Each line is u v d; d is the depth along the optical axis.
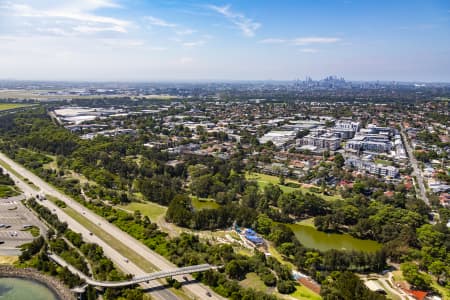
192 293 182.12
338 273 197.00
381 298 164.12
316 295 182.38
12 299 179.62
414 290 191.00
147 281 185.75
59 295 181.12
